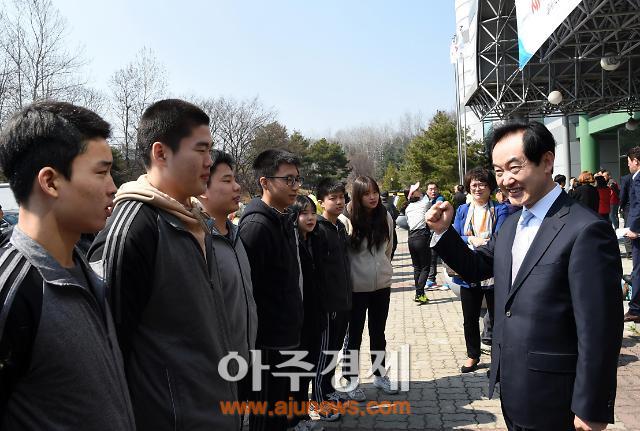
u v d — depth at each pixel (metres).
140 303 1.77
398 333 6.06
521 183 2.01
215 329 1.93
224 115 30.25
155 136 1.96
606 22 10.01
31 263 1.31
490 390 2.18
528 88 13.11
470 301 4.55
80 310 1.37
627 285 6.02
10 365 1.23
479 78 13.23
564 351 1.91
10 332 1.23
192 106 2.01
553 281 1.92
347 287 3.93
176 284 1.83
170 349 1.82
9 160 1.38
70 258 1.48
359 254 4.18
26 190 1.38
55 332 1.29
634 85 13.50
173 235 1.86
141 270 1.75
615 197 12.76
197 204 2.42
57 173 1.38
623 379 4.17
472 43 13.17
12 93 15.34
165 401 1.79
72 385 1.32
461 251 2.35
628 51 10.28
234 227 2.79
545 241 1.96
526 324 1.97
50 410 1.30
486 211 4.75
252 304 2.57
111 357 1.46
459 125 15.71
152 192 1.86
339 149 43.78
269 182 3.17
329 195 3.96
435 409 3.85
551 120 26.30
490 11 12.12
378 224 4.19
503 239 2.21
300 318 3.11
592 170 22.72
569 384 1.89
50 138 1.37
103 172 1.48
